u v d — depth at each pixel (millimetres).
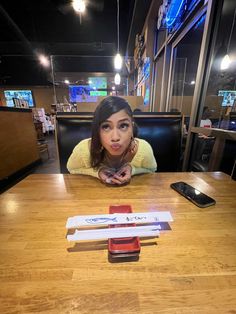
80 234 410
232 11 1440
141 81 4805
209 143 1665
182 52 2697
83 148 812
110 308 283
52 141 6684
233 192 674
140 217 469
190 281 329
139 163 829
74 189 685
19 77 9219
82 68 7000
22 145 3031
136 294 305
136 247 393
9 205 576
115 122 643
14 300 294
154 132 1312
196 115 1709
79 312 277
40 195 639
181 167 1873
